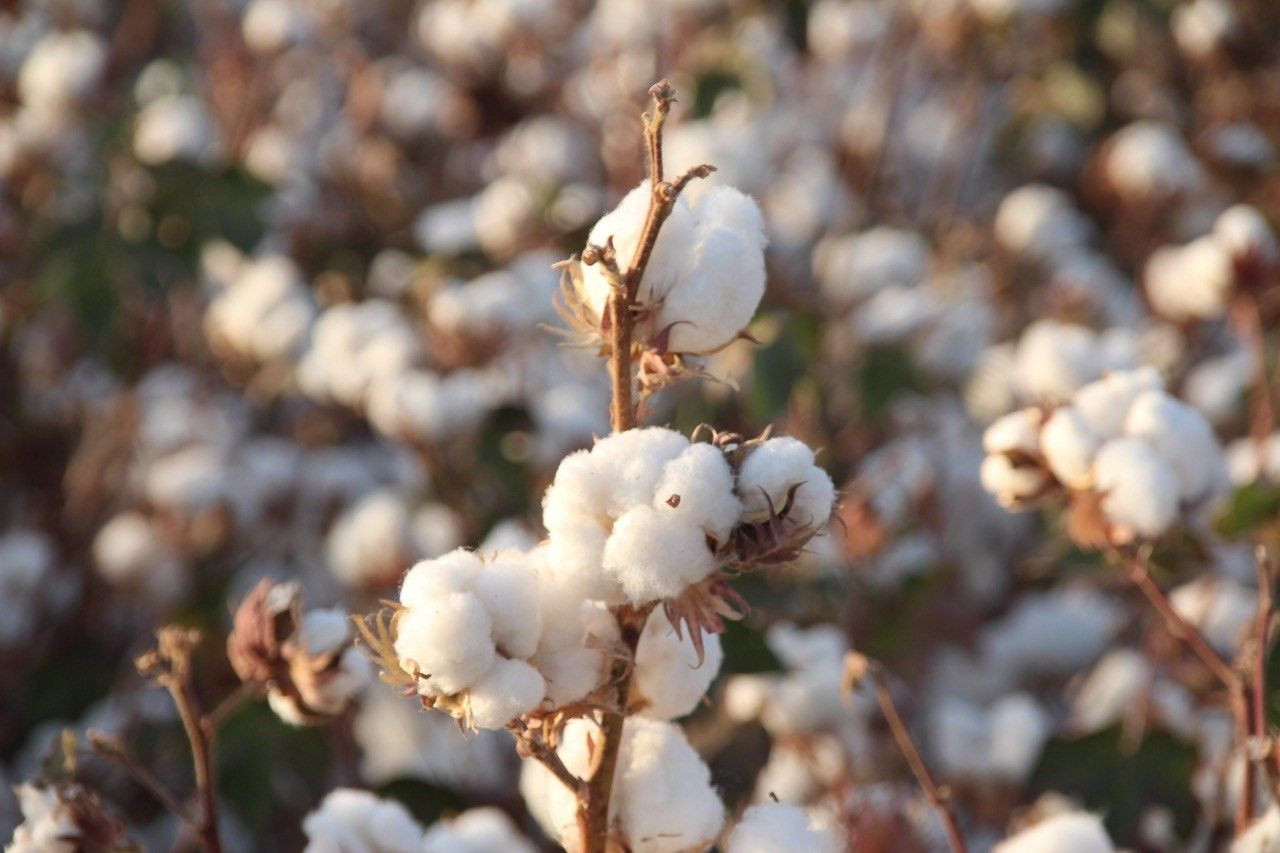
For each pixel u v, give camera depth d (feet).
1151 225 13.98
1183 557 6.78
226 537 11.26
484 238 11.85
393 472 12.08
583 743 5.65
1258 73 14.84
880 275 12.03
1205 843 7.25
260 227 11.01
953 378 11.35
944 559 10.62
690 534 5.24
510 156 13.91
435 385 10.28
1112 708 9.40
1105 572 8.11
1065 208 14.39
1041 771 7.23
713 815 5.61
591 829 5.51
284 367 11.93
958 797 8.76
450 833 6.48
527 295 10.71
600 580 5.29
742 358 9.46
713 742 7.97
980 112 16.17
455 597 5.29
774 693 8.22
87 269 10.66
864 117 14.69
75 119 11.82
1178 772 7.16
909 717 9.27
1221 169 13.79
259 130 14.79
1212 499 6.62
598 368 11.44
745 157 11.74
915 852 6.12
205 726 6.34
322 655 6.32
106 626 11.19
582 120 14.29
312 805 9.19
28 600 11.23
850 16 14.70
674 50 13.56
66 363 12.71
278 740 7.91
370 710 10.11
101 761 9.53
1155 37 15.83
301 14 14.83
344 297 12.85
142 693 9.95
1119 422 6.63
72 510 12.02
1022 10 13.21
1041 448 6.64
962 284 12.50
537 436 10.13
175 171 11.00
